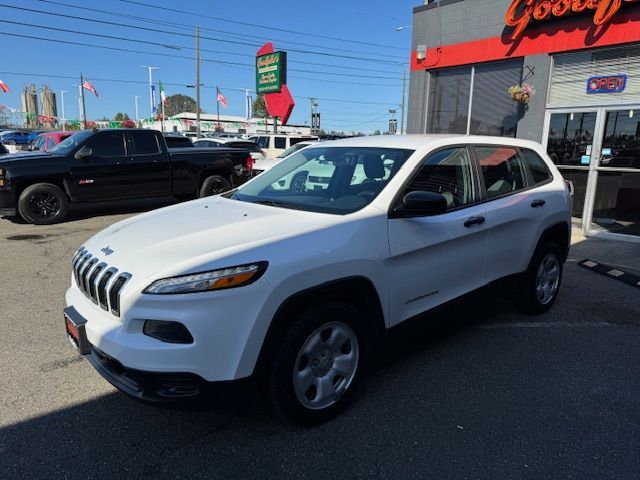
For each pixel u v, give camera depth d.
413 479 2.54
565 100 9.01
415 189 3.41
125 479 2.51
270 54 20.86
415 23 11.10
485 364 3.79
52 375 3.53
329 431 2.93
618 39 8.09
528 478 2.55
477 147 4.07
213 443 2.80
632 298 5.39
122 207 11.35
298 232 2.84
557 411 3.17
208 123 70.44
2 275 5.87
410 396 3.32
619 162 8.38
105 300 2.70
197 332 2.44
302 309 2.82
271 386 2.72
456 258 3.65
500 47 9.67
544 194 4.57
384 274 3.12
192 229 3.03
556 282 4.95
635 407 3.23
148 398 2.48
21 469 2.57
